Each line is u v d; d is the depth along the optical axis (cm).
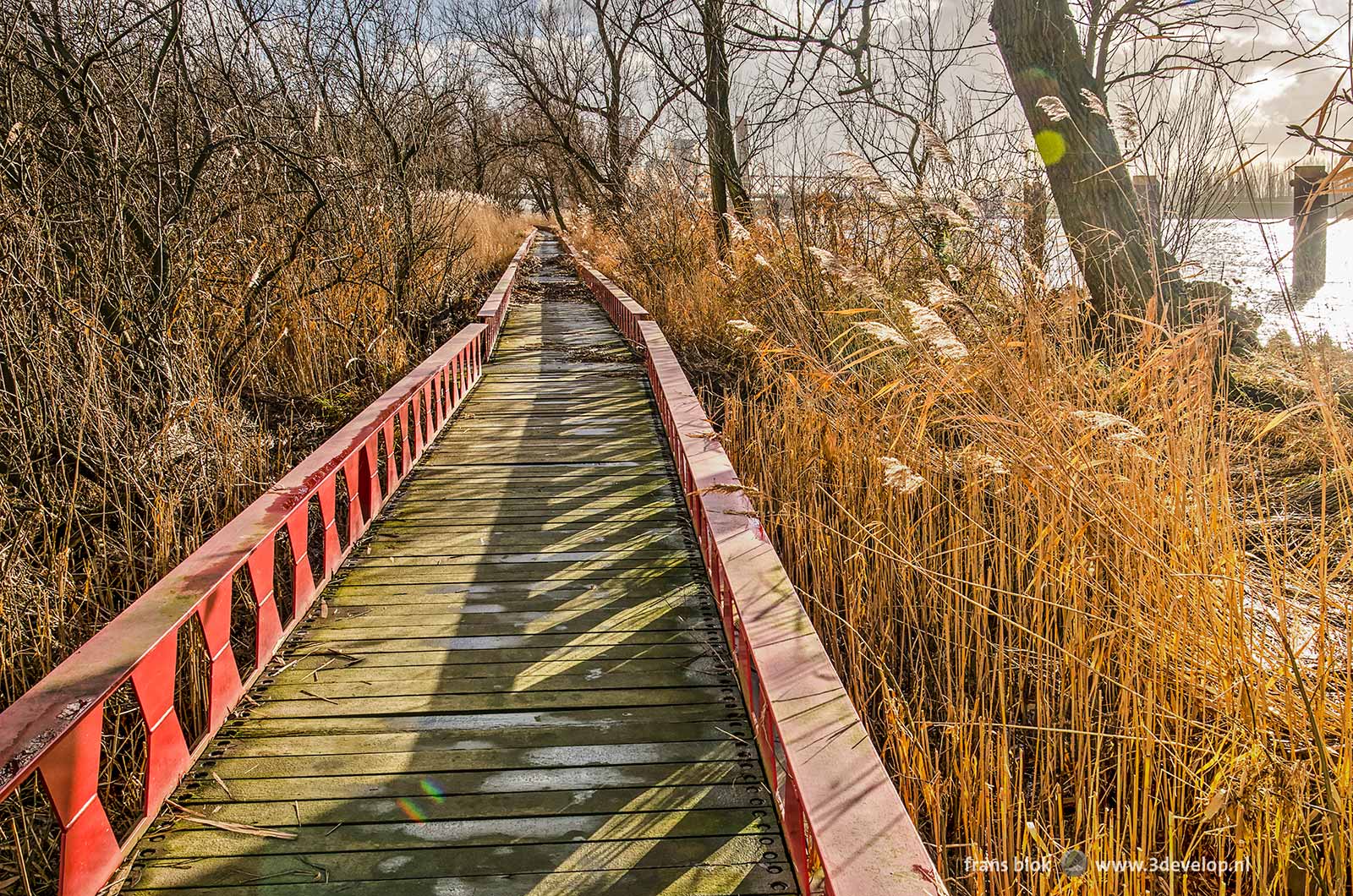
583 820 273
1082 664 312
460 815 275
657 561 469
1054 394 405
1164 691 304
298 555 399
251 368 696
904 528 416
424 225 1138
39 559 411
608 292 1414
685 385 617
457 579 449
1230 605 284
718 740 314
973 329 452
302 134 848
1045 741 335
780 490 501
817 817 186
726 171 1242
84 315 500
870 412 465
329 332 870
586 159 1945
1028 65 729
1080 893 259
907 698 369
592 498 572
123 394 506
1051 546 349
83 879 234
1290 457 498
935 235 658
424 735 317
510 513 545
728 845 262
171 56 666
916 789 300
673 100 1347
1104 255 674
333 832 268
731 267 985
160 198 564
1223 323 600
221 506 519
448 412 787
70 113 538
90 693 234
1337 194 245
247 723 324
